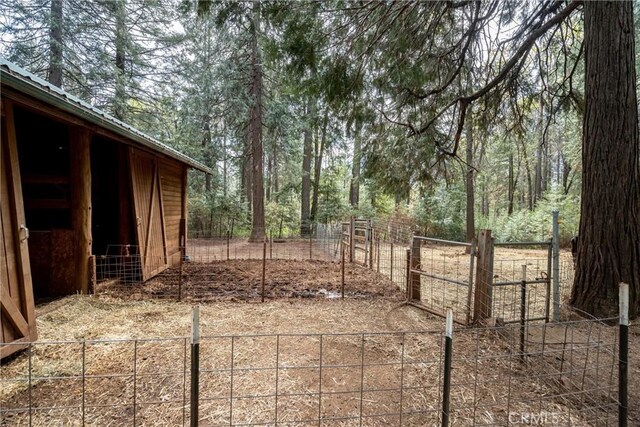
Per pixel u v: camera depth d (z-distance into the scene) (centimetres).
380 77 578
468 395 228
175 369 252
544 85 640
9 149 276
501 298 487
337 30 514
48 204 441
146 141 493
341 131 667
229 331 339
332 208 1780
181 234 773
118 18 1095
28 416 194
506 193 2644
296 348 299
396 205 1719
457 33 587
